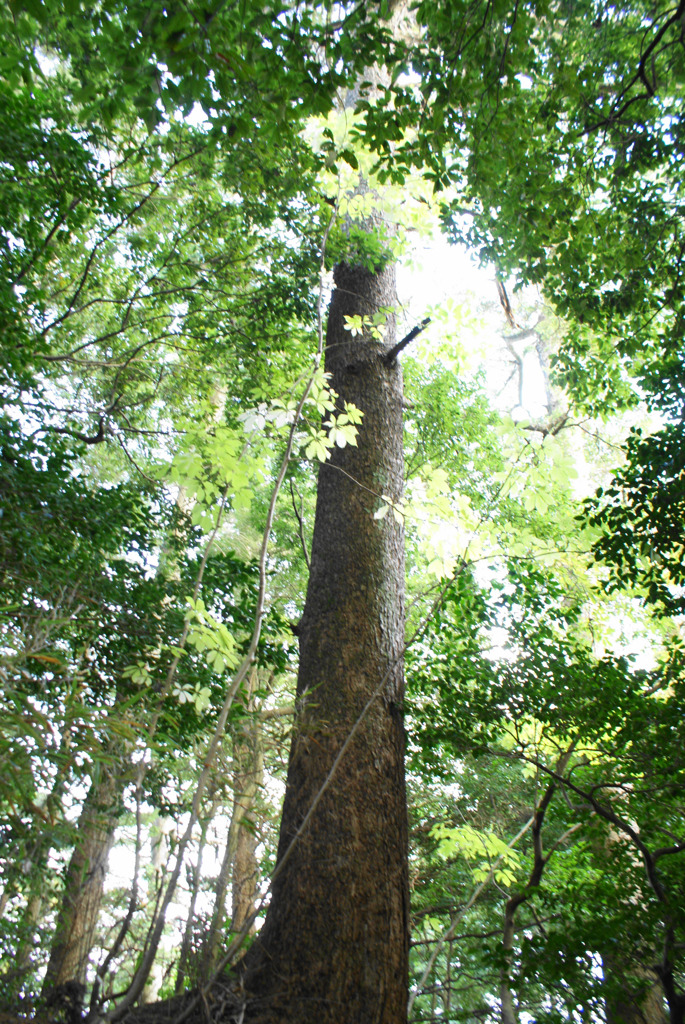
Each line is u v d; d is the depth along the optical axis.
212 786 2.43
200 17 3.38
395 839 3.92
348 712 4.26
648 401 5.82
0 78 5.39
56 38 5.71
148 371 9.23
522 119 5.65
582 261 6.75
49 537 4.93
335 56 4.41
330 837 3.76
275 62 4.13
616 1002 4.16
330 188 7.27
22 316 5.61
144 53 3.57
